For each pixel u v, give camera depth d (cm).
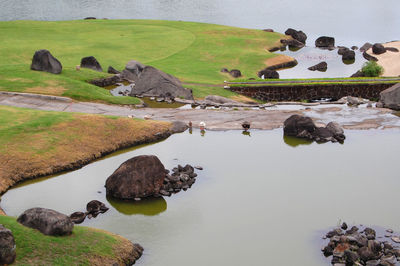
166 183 3916
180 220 3419
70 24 12975
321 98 7525
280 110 6372
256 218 3447
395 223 3372
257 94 7506
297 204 3659
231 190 3897
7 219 2741
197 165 4391
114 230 3259
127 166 3772
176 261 2895
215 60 9975
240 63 9906
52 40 10544
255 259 2923
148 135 5072
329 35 15188
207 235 3216
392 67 10088
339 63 10669
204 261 2897
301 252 3006
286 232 3250
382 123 5803
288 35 13062
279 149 4897
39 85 6556
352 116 6109
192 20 19100
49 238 2650
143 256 2942
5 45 9556
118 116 5344
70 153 4403
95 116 5191
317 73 9750
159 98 6775
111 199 3734
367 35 15225
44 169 4122
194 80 8062
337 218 3447
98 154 4566
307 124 5275
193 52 10494
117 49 10175
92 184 3981
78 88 6606
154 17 19525
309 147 4975
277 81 7669
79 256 2614
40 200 3659
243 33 12744
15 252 2436
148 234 3219
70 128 4819
